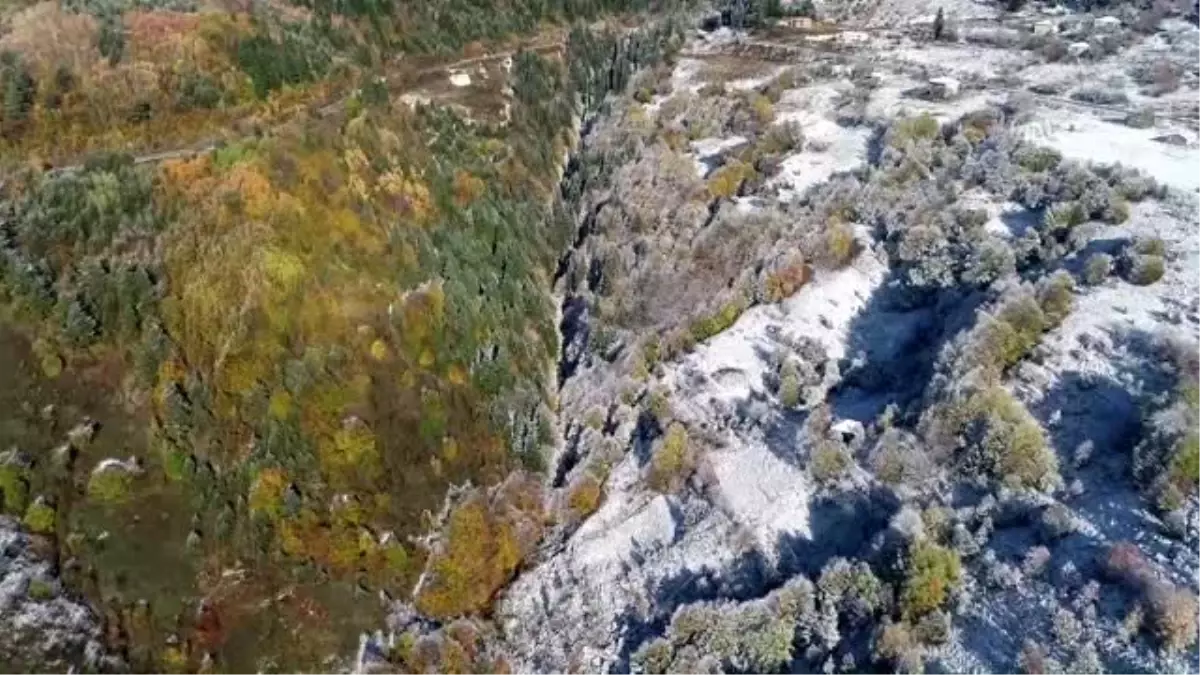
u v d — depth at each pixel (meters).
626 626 51.88
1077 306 57.72
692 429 60.62
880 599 44.25
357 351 61.25
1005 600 42.69
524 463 62.62
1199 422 45.41
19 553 52.53
